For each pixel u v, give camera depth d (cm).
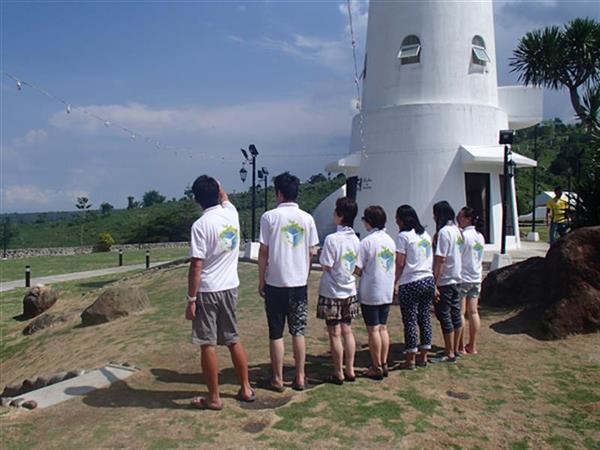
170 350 742
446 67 1416
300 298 552
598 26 1234
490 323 838
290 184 551
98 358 766
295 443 447
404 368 640
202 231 493
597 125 1095
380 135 1456
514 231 1516
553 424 501
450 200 1391
